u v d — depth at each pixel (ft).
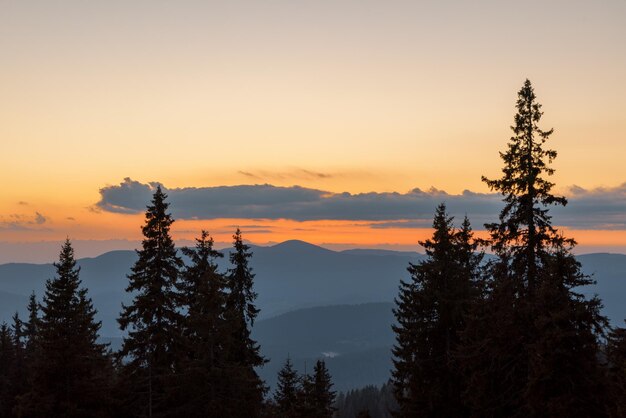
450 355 104.53
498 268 89.45
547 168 87.51
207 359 116.47
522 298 86.33
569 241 85.66
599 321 78.74
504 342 85.05
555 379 77.20
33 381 116.57
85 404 116.67
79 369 116.88
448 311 108.47
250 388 120.57
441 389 108.47
